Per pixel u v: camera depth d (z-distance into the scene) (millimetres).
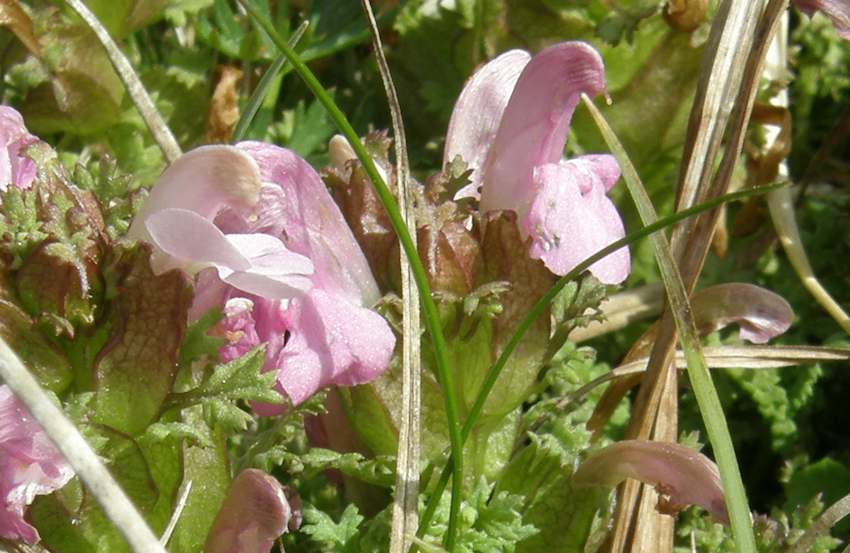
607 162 125
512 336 118
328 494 132
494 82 128
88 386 108
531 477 121
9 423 101
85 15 131
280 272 106
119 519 100
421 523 115
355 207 119
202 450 111
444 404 120
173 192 109
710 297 130
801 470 143
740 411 149
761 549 127
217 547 109
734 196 116
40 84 146
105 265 107
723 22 136
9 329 106
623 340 151
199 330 108
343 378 113
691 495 116
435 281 117
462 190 126
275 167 114
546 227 118
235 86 153
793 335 153
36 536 102
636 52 154
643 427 128
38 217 108
